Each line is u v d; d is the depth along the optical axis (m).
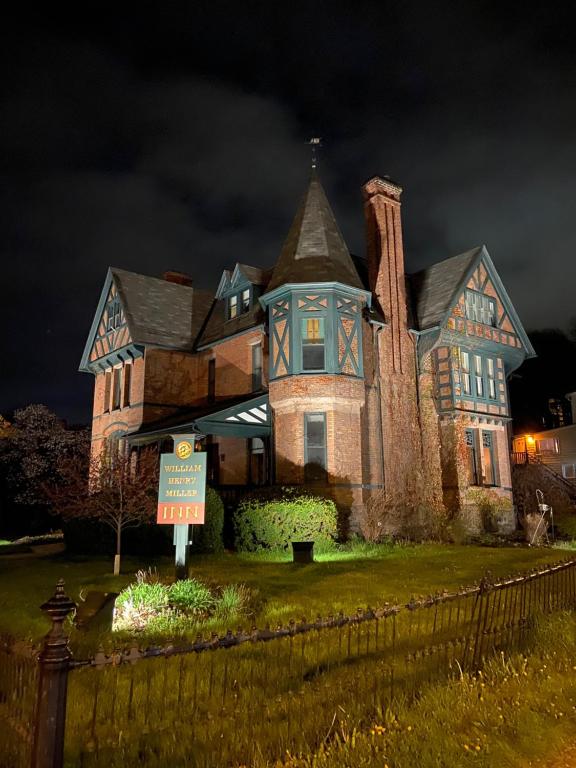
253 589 10.10
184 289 29.70
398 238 24.70
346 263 21.66
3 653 4.14
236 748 4.07
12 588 11.13
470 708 4.71
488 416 24.12
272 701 4.79
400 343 23.19
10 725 3.83
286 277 20.84
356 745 4.10
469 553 15.58
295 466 19.50
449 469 22.59
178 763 3.98
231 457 23.66
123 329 26.98
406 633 6.69
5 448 32.03
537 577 7.00
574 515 23.30
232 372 24.58
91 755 4.06
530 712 4.73
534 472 30.67
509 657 5.86
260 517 16.77
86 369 30.41
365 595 9.64
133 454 24.75
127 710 4.77
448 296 24.23
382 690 4.96
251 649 6.21
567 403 47.69
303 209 22.56
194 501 10.47
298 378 19.70
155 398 25.48
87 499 16.59
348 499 19.36
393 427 21.97
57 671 3.43
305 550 14.14
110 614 7.70
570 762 4.12
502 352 25.83
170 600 8.55
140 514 15.86
